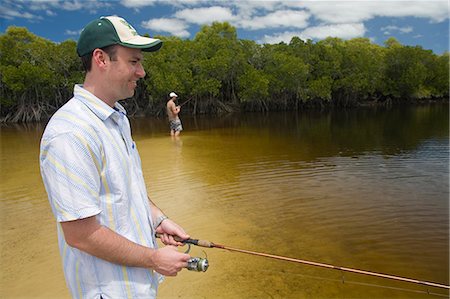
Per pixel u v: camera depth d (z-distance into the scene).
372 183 7.85
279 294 3.72
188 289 3.79
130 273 1.81
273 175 8.43
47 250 4.65
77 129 1.65
